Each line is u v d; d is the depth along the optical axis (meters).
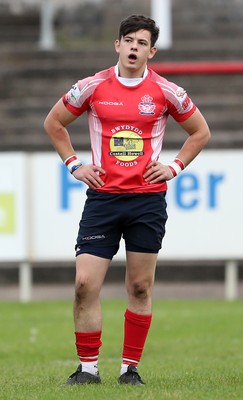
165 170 20.17
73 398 18.39
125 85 20.08
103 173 20.14
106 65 68.62
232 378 22.03
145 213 20.14
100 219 20.17
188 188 48.53
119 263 53.75
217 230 48.69
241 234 48.69
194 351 32.09
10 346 33.50
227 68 42.94
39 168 48.81
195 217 48.66
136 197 20.11
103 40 81.19
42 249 49.09
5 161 48.47
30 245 49.16
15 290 53.06
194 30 78.25
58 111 20.70
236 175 48.50
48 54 70.31
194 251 48.75
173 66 43.41
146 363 28.25
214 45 71.12
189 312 42.75
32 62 70.06
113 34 82.06
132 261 20.44
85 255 20.25
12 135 61.97
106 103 20.06
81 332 20.45
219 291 51.91
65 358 30.72
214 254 48.75
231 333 36.53
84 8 84.62
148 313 20.78
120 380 20.75
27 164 48.66
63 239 49.03
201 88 66.12
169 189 48.50
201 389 19.66
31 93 66.69
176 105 20.34
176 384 20.67
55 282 54.50
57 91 66.75
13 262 51.31
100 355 31.14
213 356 30.77
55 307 45.31
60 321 40.19
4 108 63.81
